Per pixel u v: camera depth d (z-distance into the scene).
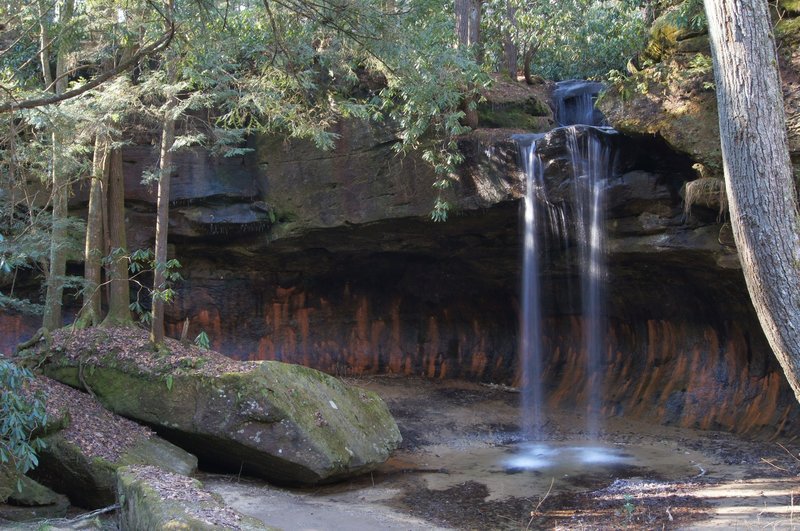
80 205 16.83
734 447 13.15
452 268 18.42
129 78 12.67
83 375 11.64
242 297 18.75
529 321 17.95
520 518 9.60
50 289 13.73
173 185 16.84
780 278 7.16
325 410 11.65
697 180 12.29
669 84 12.50
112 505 8.60
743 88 7.43
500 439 14.92
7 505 8.38
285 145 16.66
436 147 15.38
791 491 10.06
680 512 9.33
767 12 7.57
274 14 11.87
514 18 22.44
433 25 13.30
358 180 16.20
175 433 11.02
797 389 7.20
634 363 16.64
